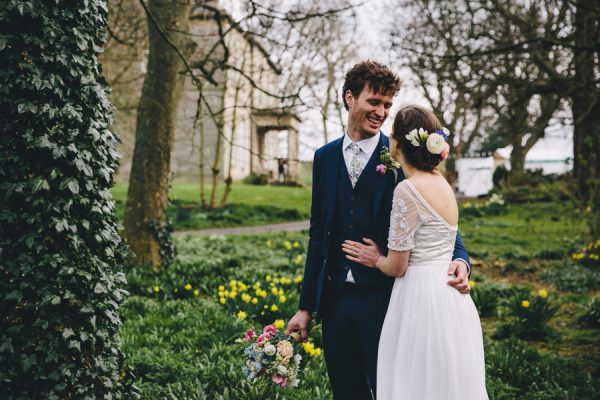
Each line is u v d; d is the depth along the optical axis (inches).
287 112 323.9
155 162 375.2
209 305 267.1
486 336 256.2
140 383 169.2
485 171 1567.4
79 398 127.0
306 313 129.0
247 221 795.4
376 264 116.7
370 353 116.8
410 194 111.3
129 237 370.0
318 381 177.0
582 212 448.8
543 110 823.1
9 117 120.3
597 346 236.2
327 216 125.0
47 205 122.1
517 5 536.1
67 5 126.0
